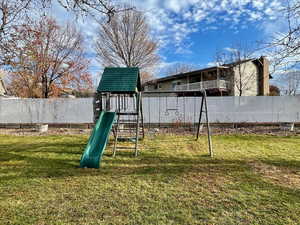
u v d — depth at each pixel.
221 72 20.55
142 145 6.41
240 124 11.80
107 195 2.78
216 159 4.71
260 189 2.98
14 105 12.46
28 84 15.63
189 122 11.94
